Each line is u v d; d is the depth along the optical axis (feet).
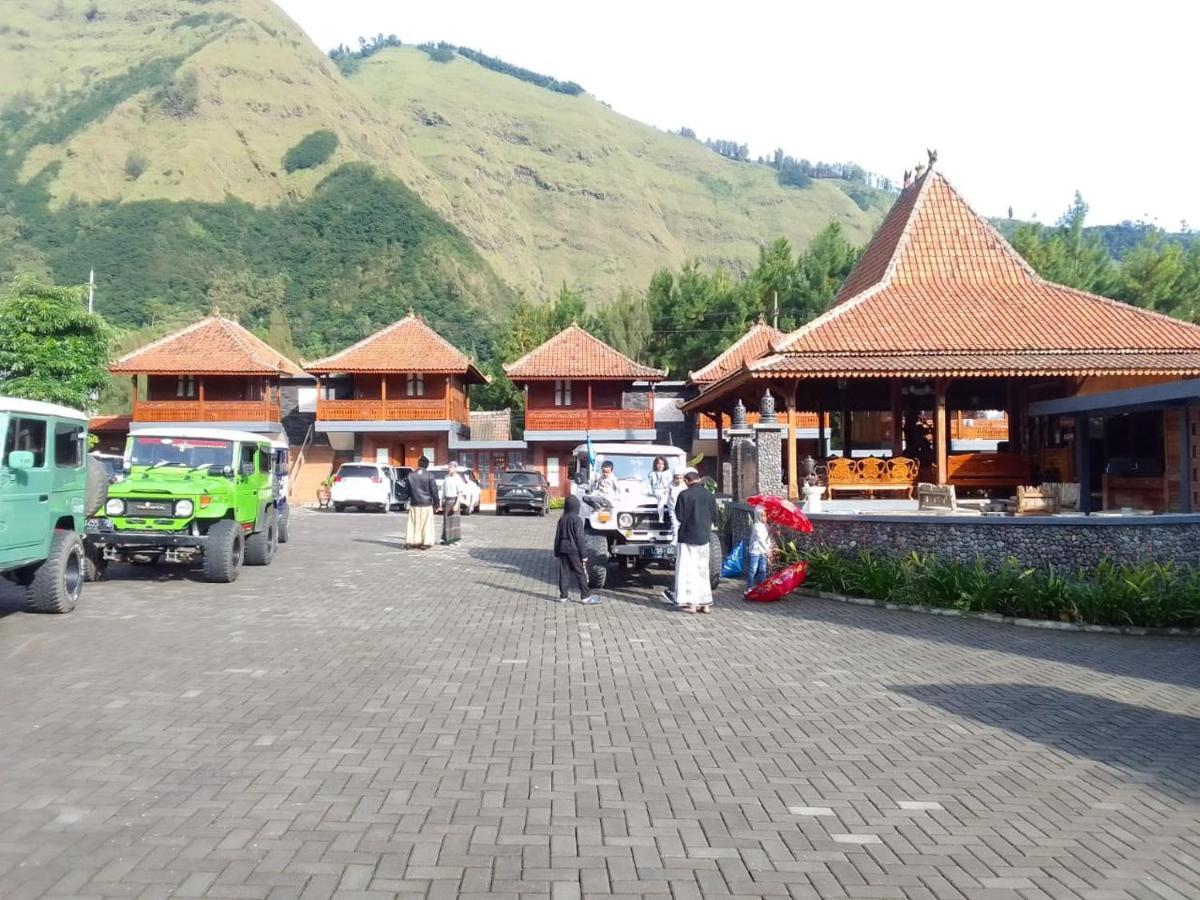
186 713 23.67
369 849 15.56
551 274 548.72
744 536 55.11
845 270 171.22
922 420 92.99
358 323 290.56
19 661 29.50
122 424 151.43
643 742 21.80
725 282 178.40
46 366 107.96
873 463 71.77
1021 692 27.35
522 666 29.81
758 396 80.69
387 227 348.79
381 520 104.58
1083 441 64.69
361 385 149.28
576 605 42.98
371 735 21.97
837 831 16.72
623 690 26.86
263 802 17.61
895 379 75.82
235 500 50.52
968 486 75.92
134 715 23.44
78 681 26.91
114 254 312.50
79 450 39.19
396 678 27.84
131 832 16.15
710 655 32.12
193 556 50.08
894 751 21.47
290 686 26.63
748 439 61.31
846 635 36.24
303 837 16.01
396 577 52.49
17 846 15.52
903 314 78.13
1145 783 19.52
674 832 16.53
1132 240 349.00
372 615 39.24
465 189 542.16
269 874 14.57
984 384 89.30
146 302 286.66
